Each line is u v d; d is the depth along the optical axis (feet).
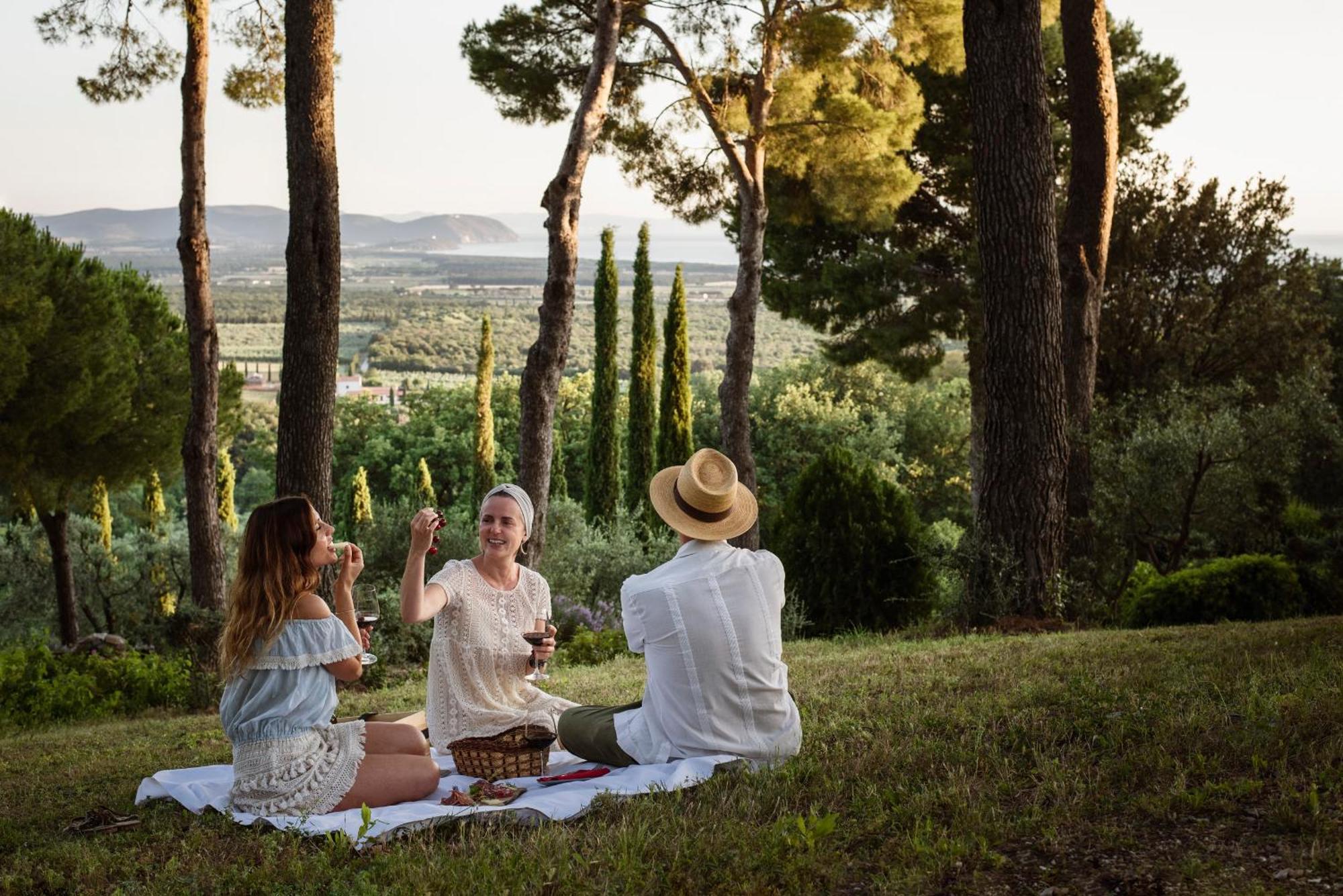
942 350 74.74
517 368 414.41
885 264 69.00
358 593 15.30
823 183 61.21
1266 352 62.34
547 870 10.68
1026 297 35.58
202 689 38.32
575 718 15.25
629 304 520.01
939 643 29.25
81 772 19.17
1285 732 13.21
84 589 69.26
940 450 141.49
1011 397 35.91
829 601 41.73
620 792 13.03
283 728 13.37
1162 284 64.08
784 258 75.20
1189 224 64.18
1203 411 42.29
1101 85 44.52
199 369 46.19
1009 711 16.10
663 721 14.24
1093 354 44.83
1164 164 65.98
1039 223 35.53
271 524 13.53
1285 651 19.77
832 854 10.75
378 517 57.31
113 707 37.52
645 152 63.62
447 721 15.89
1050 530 35.88
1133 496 39.63
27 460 57.16
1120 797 11.81
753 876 10.37
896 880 10.13
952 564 36.94
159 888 11.01
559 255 41.81
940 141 70.95
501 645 16.19
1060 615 35.55
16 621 69.05
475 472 134.51
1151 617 35.55
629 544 61.16
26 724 35.55
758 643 14.14
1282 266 64.13
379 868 11.05
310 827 12.58
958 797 12.07
